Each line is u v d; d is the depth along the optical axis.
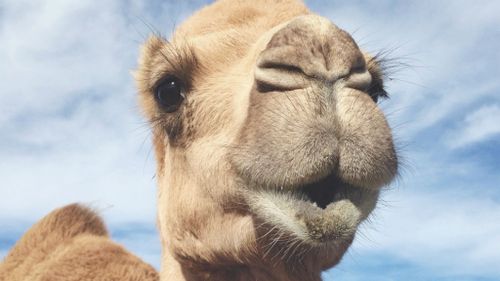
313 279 0.59
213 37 0.66
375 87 0.65
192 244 0.63
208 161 0.60
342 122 0.48
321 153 0.47
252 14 0.68
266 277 0.61
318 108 0.48
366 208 0.50
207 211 0.61
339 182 0.50
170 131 0.65
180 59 0.64
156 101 0.67
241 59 0.63
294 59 0.49
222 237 0.59
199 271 0.65
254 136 0.52
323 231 0.48
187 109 0.63
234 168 0.56
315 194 0.51
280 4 0.69
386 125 0.50
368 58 0.65
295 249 0.55
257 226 0.56
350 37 0.51
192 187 0.62
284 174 0.49
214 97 0.61
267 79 0.50
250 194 0.54
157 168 0.75
